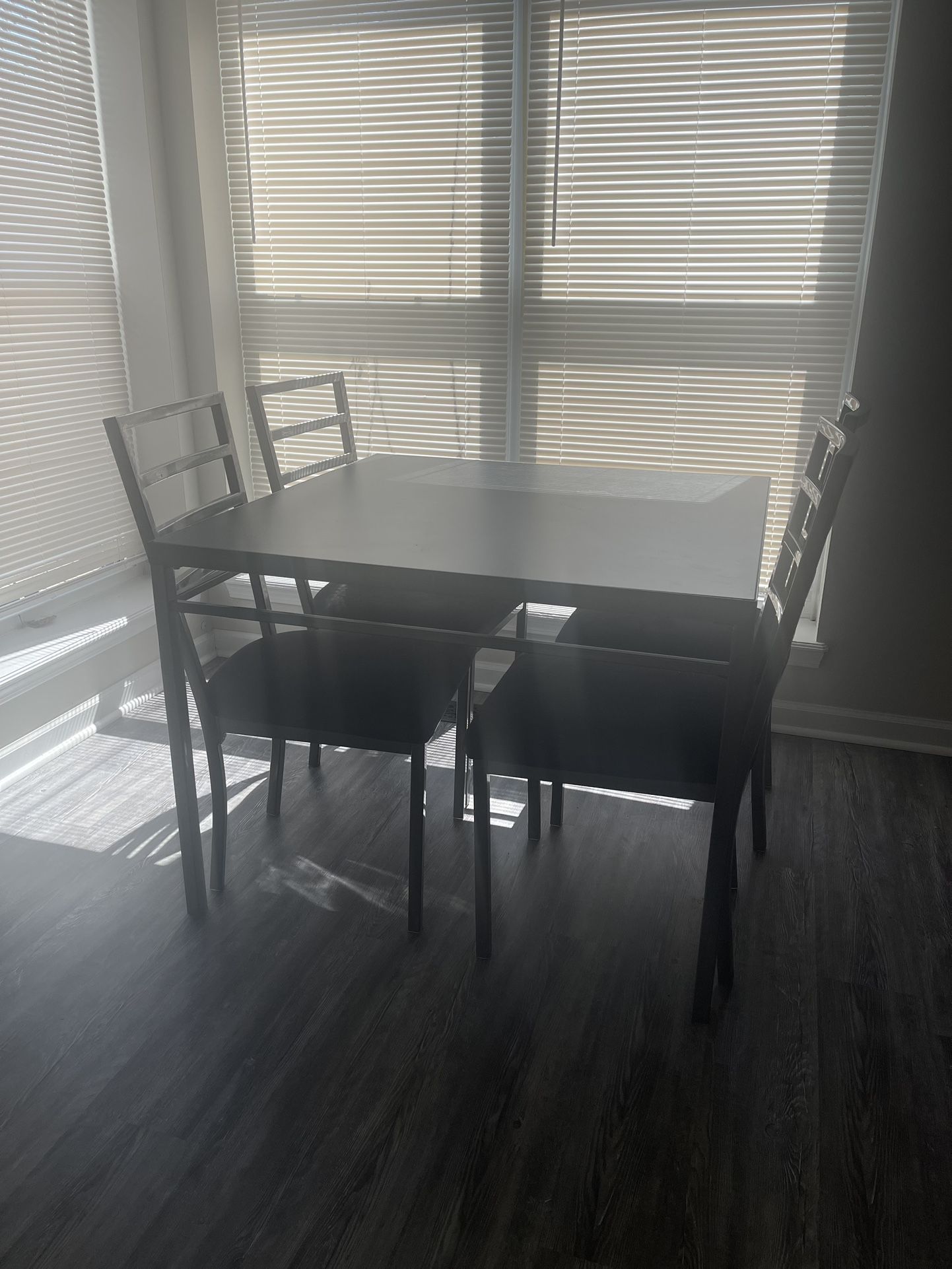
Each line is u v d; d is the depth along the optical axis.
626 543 1.69
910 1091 1.51
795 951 1.83
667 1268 1.22
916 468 2.46
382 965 1.78
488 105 2.64
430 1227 1.27
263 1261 1.22
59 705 2.58
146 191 2.77
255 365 3.12
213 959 1.80
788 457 2.70
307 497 2.05
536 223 2.71
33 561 2.68
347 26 2.69
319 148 2.83
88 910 1.93
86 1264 1.22
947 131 2.20
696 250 2.60
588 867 2.11
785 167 2.48
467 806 2.36
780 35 2.39
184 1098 1.48
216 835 1.97
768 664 1.53
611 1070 1.54
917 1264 1.24
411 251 2.84
